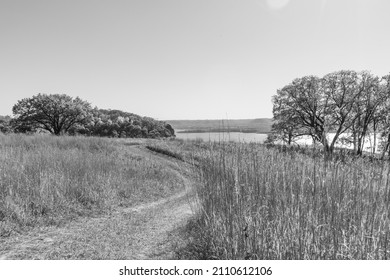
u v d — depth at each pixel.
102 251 4.24
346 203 2.93
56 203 6.00
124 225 5.62
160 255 4.12
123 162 13.03
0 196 5.63
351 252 2.76
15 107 47.12
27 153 9.17
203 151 5.24
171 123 91.50
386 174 2.88
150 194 9.12
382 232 2.72
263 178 3.79
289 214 3.19
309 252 2.92
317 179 3.17
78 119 51.16
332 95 39.16
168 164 15.87
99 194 7.45
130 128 78.62
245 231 3.37
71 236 4.83
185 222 5.84
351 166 3.12
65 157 9.36
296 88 41.69
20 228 4.87
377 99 35.47
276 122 41.25
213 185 4.48
